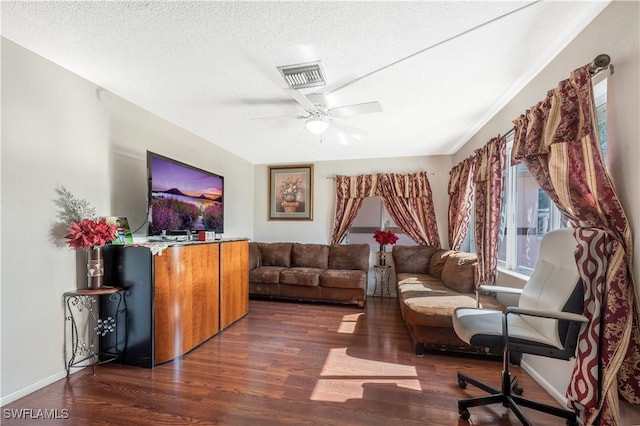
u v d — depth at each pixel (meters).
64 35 1.73
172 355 2.32
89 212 2.28
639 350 1.34
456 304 2.52
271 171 5.25
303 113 2.89
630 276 1.37
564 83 1.62
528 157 1.90
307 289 4.18
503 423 1.62
